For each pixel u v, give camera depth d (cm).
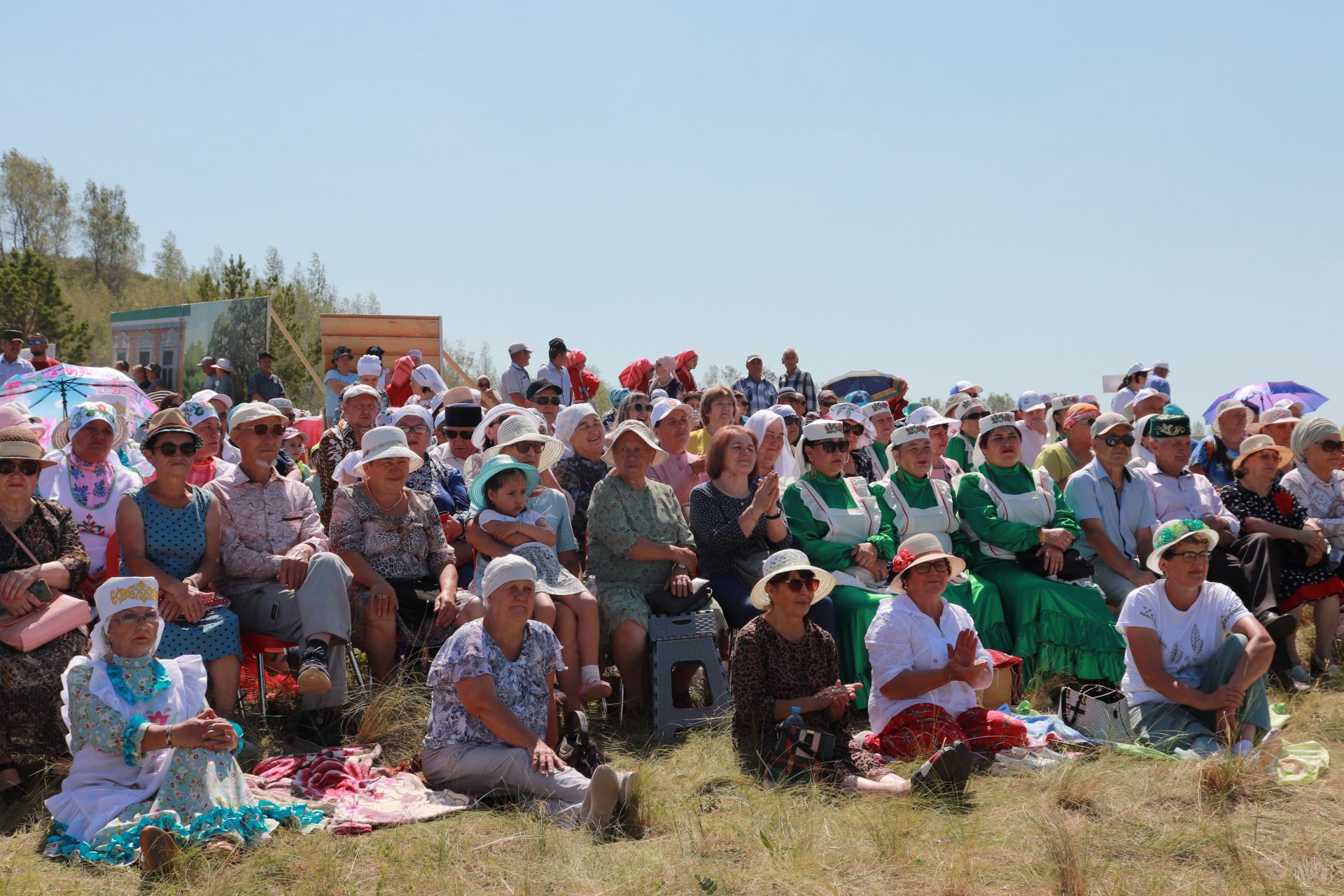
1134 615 658
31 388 919
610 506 759
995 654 729
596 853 498
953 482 973
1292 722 690
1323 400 1348
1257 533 846
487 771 564
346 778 585
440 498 822
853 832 513
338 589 652
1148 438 910
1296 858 476
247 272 3325
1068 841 468
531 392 1190
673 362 1669
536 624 605
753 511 759
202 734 507
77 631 601
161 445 655
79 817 506
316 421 1478
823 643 633
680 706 743
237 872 467
